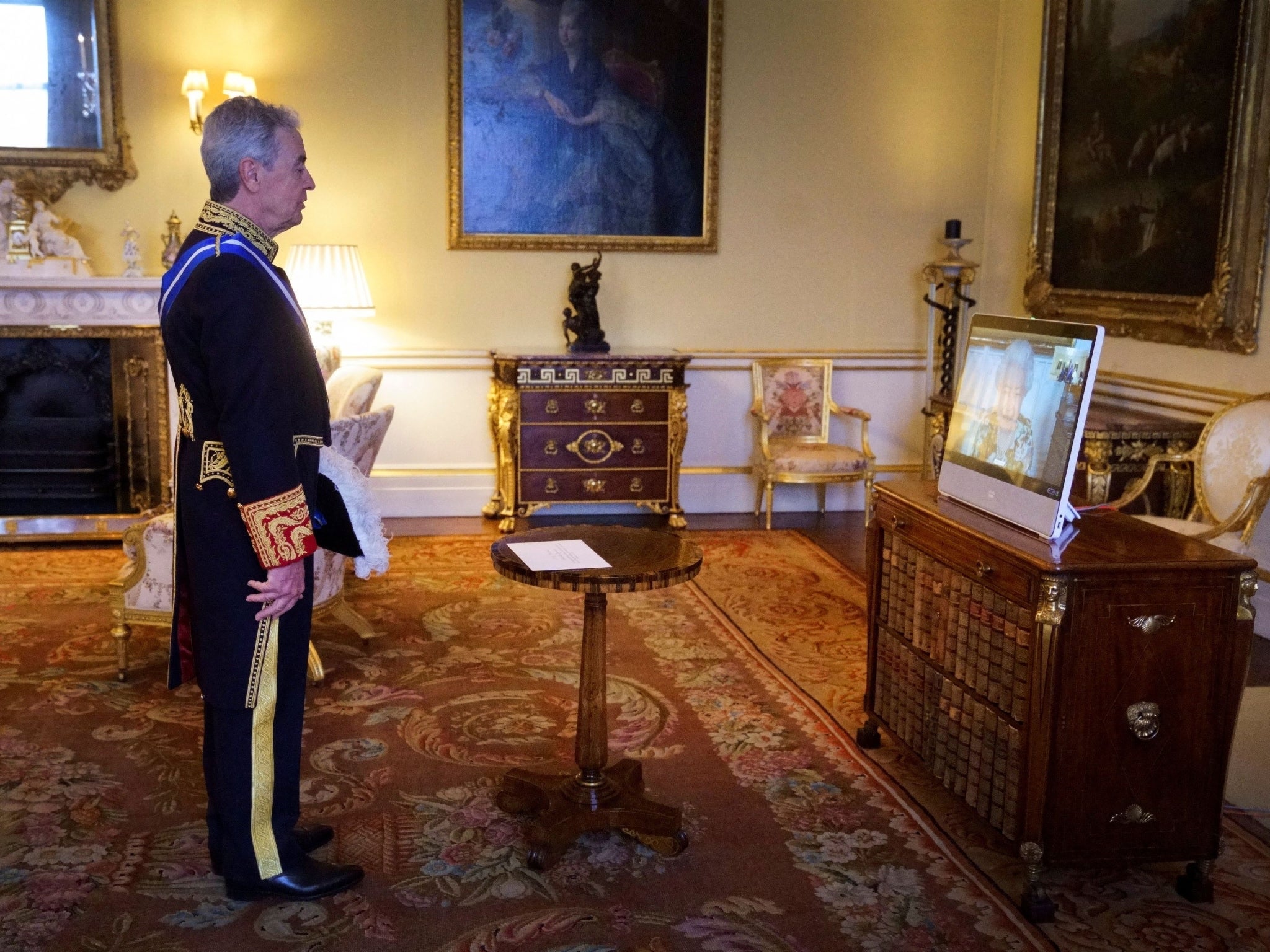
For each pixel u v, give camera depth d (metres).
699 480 6.77
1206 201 4.91
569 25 6.19
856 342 6.79
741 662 4.13
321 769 3.21
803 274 6.67
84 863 2.68
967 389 3.09
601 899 2.56
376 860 2.71
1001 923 2.49
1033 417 2.73
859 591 5.08
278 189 2.30
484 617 4.61
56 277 5.48
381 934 2.40
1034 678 2.46
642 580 2.54
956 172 6.70
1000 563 2.59
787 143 6.52
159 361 5.76
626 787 2.87
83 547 5.62
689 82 6.34
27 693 3.74
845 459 6.17
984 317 3.06
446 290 6.36
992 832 2.91
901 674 3.16
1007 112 6.54
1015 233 6.51
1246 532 3.98
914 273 6.77
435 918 2.46
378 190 6.22
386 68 6.12
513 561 2.62
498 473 6.28
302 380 2.30
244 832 2.45
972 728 2.76
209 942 2.36
